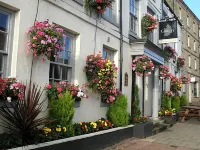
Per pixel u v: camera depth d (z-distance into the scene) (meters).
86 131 6.88
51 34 5.45
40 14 5.96
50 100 6.10
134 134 9.16
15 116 4.88
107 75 7.52
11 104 4.85
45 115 6.00
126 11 10.26
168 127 12.19
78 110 7.18
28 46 5.48
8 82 4.84
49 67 6.32
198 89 28.89
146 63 9.84
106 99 8.23
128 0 10.50
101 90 7.68
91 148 6.63
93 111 7.88
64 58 7.00
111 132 7.63
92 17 7.96
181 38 22.14
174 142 8.86
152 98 13.31
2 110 4.80
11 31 5.41
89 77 7.57
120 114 8.47
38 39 5.35
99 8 7.87
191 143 8.84
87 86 7.53
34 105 5.00
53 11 6.37
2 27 5.30
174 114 14.65
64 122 5.98
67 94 6.12
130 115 10.02
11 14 5.44
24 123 4.86
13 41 5.43
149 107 13.09
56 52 5.66
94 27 8.07
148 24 11.73
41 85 5.96
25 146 4.81
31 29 5.50
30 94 5.28
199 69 29.91
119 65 9.50
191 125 13.57
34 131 5.08
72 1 7.05
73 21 7.10
